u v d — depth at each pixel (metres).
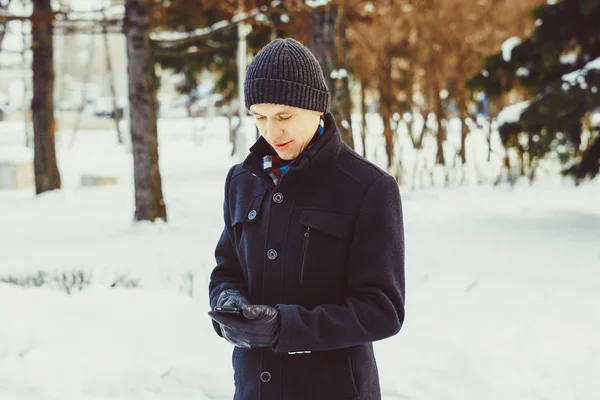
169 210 11.10
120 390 3.62
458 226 9.10
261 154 1.75
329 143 1.63
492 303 5.23
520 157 13.56
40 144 14.35
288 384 1.65
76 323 4.34
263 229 1.68
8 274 6.34
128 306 4.73
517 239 8.09
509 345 4.27
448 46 15.27
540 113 8.38
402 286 1.63
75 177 19.33
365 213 1.60
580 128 8.95
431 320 4.78
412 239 8.20
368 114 27.58
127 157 26.66
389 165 15.29
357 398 1.66
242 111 17.52
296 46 1.58
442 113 16.41
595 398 3.56
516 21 15.30
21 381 3.57
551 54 8.84
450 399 3.59
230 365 3.88
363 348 1.71
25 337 4.04
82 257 7.28
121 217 10.68
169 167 20.88
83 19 9.46
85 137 39.25
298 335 1.50
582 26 8.70
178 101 49.97
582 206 10.87
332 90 9.63
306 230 1.62
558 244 7.73
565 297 5.42
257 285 1.68
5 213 11.38
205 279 5.98
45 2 13.35
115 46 49.06
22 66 18.62
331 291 1.64
